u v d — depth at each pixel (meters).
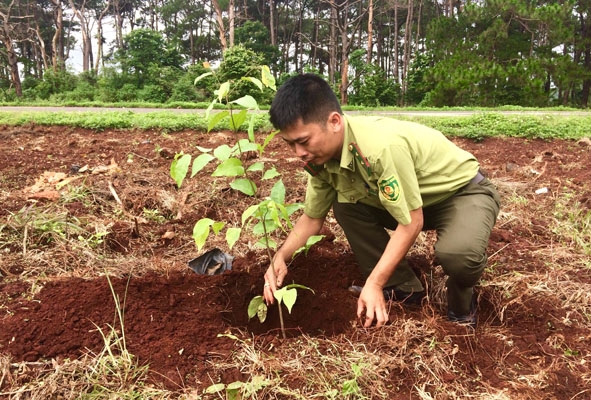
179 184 1.92
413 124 2.32
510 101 20.78
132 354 2.06
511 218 3.80
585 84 28.78
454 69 21.67
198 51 41.78
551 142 7.20
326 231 3.44
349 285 2.79
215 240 3.36
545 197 4.41
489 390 1.96
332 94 1.98
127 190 4.14
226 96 1.97
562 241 3.44
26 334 2.14
